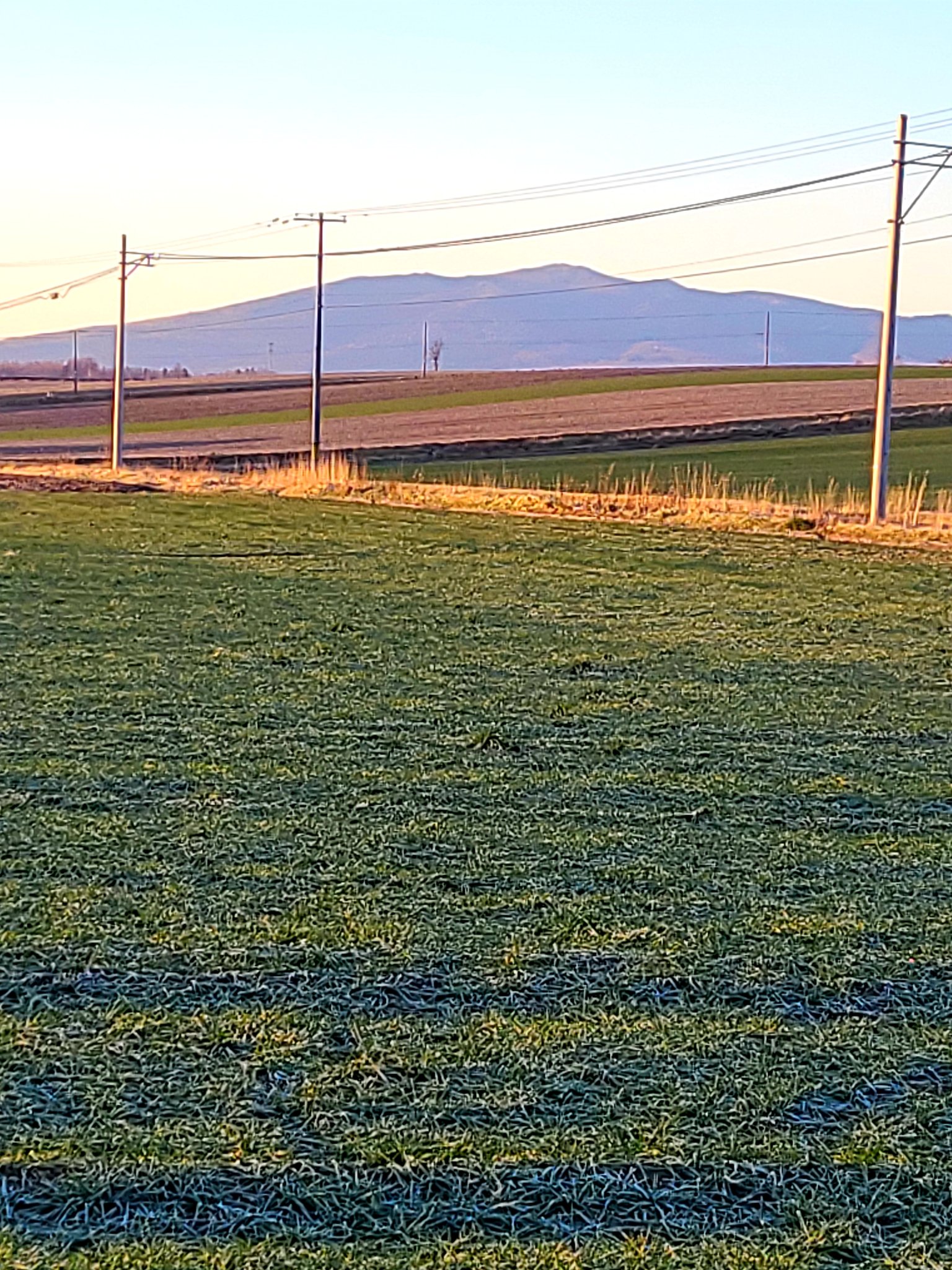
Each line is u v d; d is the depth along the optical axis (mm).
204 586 19953
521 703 12469
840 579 22453
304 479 44094
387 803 9086
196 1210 4438
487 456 59156
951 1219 4484
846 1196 4594
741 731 11500
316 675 13547
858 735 11438
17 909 6977
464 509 35719
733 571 23297
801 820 8906
